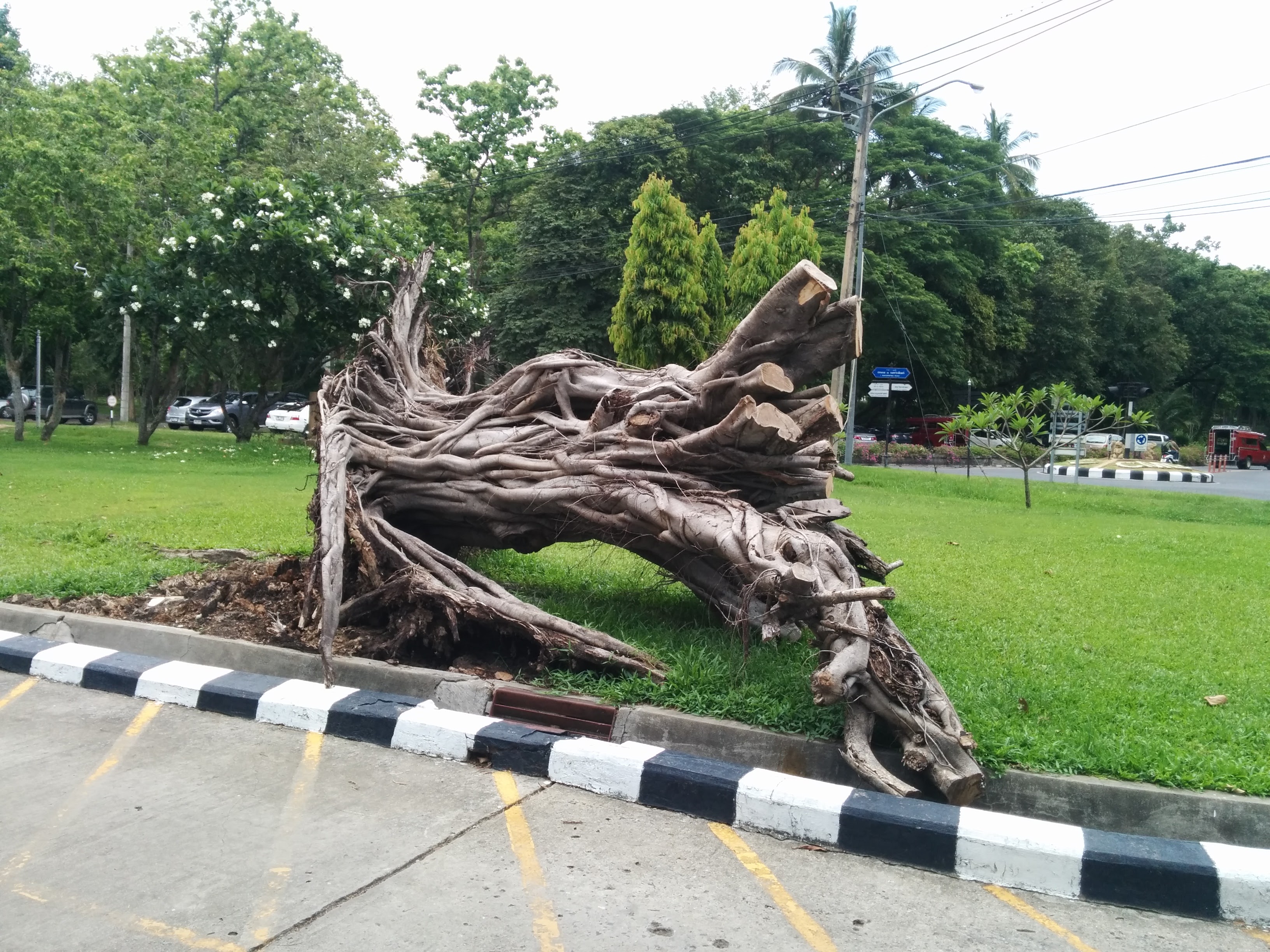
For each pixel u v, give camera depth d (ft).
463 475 22.88
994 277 128.57
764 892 12.37
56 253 73.51
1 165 72.74
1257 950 11.55
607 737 16.92
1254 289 171.42
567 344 97.76
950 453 110.93
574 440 22.03
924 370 121.29
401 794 14.88
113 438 88.48
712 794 14.43
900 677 15.71
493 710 17.94
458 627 20.26
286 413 108.88
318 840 13.25
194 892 11.80
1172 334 157.17
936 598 27.43
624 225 102.99
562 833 13.75
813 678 15.07
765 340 19.48
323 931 11.03
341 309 70.54
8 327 77.51
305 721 17.39
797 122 111.86
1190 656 21.71
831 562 17.16
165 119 91.81
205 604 23.13
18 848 12.82
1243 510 57.57
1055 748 15.30
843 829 13.64
